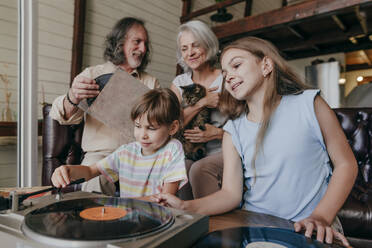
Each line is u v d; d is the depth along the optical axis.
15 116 1.56
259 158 0.81
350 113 1.83
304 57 4.73
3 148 1.62
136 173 1.02
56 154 1.64
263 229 0.42
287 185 0.78
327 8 2.67
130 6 3.33
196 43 1.72
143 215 0.37
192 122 1.71
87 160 1.54
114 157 1.01
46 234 0.29
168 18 3.79
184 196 1.54
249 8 5.20
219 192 0.74
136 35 2.11
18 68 1.52
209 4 4.61
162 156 1.01
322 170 0.79
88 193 0.53
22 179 1.55
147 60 2.25
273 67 0.80
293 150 0.77
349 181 0.70
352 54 5.43
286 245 0.36
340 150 0.76
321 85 4.43
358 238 1.46
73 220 0.34
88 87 1.25
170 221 0.35
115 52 2.04
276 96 0.82
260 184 0.82
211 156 1.56
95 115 1.29
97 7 3.02
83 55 2.94
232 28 3.29
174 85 1.90
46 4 2.60
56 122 1.64
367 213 1.43
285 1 5.21
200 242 0.36
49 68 2.64
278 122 0.80
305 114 0.78
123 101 1.27
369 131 1.76
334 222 0.76
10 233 0.31
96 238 0.28
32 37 1.54
